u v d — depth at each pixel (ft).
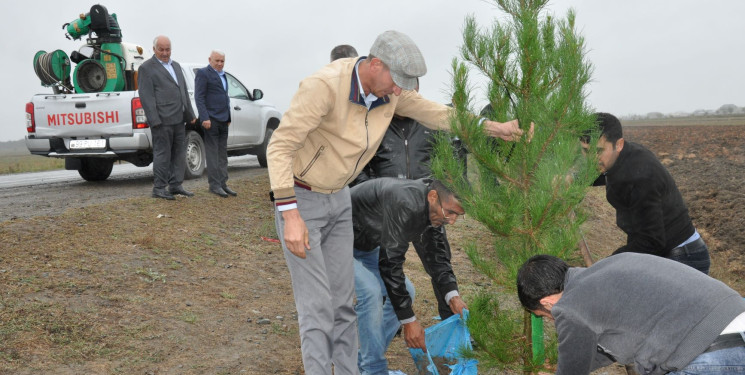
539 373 10.99
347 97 9.35
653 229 10.80
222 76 27.27
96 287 15.30
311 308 10.09
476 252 10.71
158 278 16.76
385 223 10.60
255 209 26.84
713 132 156.97
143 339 13.11
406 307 11.18
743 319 7.18
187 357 12.64
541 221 9.68
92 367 11.60
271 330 14.70
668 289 7.30
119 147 29.32
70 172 54.85
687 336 7.09
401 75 9.04
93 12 31.14
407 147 14.60
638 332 7.31
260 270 19.27
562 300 7.65
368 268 12.87
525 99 9.89
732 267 26.84
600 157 10.89
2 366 11.07
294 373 12.48
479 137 9.84
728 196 44.80
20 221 19.86
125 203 23.93
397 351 14.61
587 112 9.54
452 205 10.15
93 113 29.50
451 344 11.87
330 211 10.31
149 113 24.09
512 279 9.97
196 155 33.27
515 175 10.07
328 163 9.84
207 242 20.99
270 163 9.39
